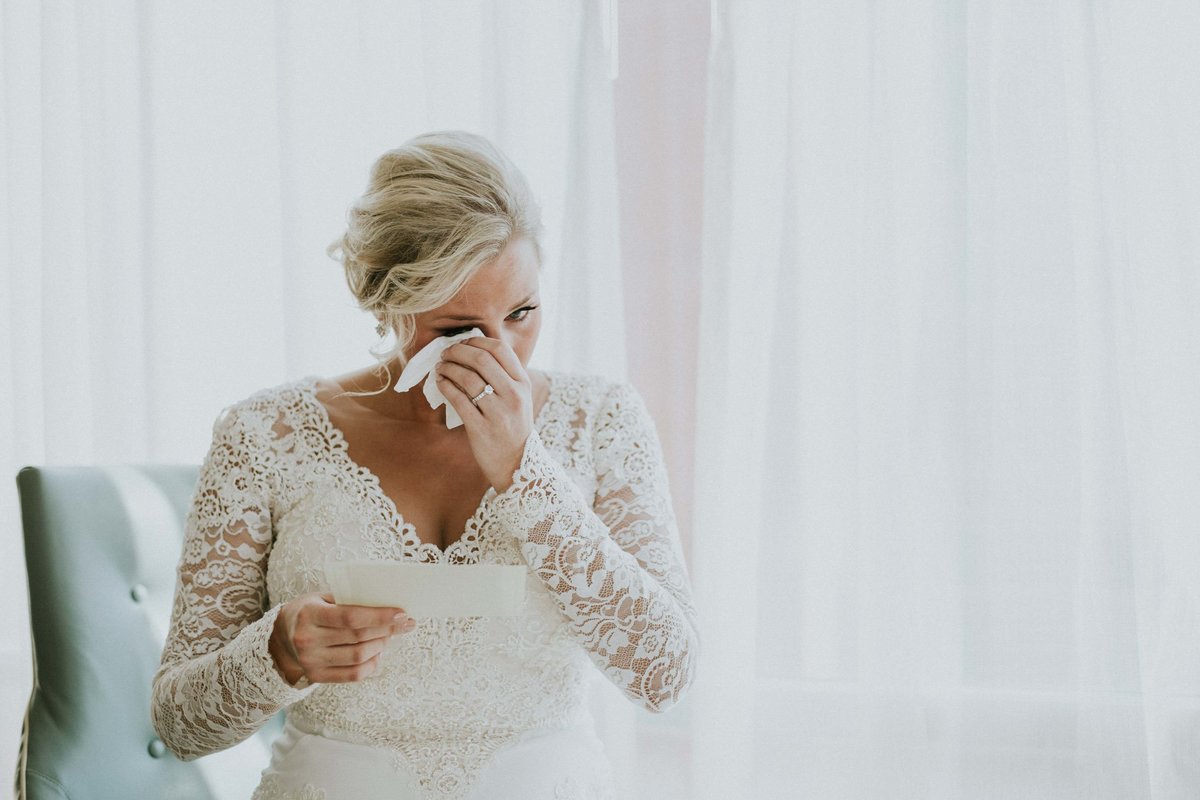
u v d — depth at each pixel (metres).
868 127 1.95
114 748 1.49
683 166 2.08
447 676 1.31
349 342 2.27
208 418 2.38
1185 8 1.83
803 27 2.00
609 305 2.08
